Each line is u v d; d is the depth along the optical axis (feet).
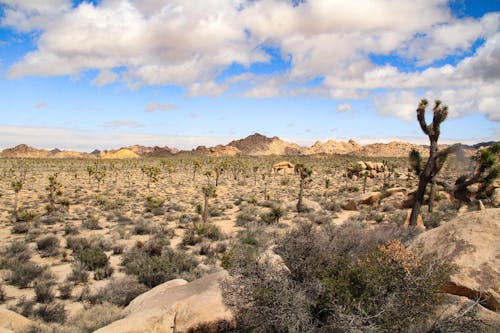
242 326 21.25
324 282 18.81
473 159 45.62
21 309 40.93
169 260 58.54
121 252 73.00
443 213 94.73
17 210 125.80
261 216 109.60
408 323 16.88
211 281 31.12
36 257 69.56
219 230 90.38
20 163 437.99
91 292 48.29
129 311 35.01
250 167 414.21
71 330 33.55
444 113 43.32
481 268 21.56
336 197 172.24
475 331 17.06
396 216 95.04
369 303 17.35
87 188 226.38
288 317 18.30
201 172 383.04
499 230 23.41
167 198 185.26
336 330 17.21
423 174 45.37
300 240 22.93
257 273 20.95
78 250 69.10
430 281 17.29
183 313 27.07
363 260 19.19
